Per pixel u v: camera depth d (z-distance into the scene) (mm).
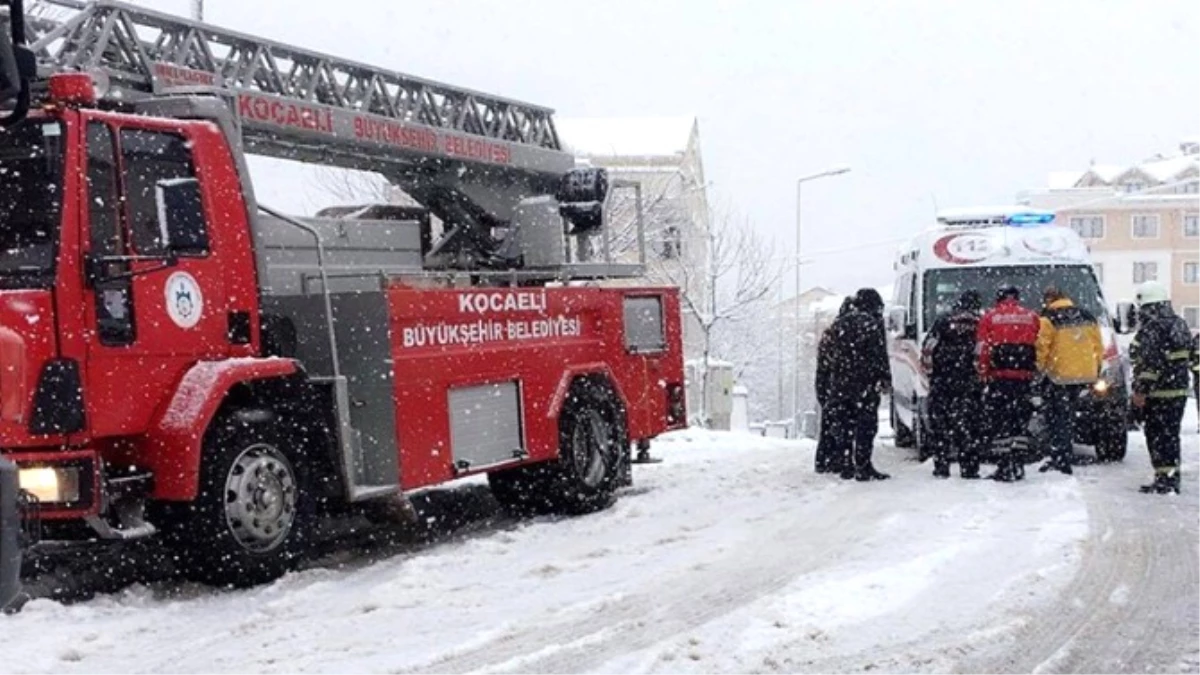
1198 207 65875
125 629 6625
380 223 10250
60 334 6980
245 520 7781
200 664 5949
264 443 7992
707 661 5789
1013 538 8547
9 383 6008
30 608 7012
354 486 8562
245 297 8195
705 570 7809
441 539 9781
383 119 10328
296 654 6086
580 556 8508
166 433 7422
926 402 12945
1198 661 5770
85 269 7129
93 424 7121
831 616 6539
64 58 8039
